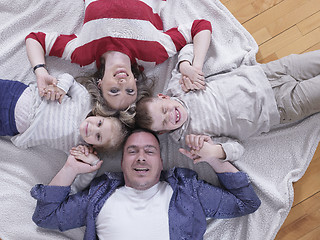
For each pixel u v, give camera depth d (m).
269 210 1.52
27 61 1.57
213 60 1.58
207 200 1.42
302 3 1.63
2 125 1.43
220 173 1.45
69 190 1.41
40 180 1.54
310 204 1.55
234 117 1.42
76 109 1.45
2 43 1.57
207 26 1.51
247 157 1.57
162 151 1.58
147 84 1.57
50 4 1.59
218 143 1.44
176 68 1.53
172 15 1.62
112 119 1.41
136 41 1.43
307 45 1.62
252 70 1.45
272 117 1.45
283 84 1.43
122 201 1.38
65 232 1.50
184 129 1.46
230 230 1.53
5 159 1.53
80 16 1.60
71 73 1.58
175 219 1.36
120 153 1.54
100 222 1.37
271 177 1.56
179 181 1.46
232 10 1.65
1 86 1.42
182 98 1.48
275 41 1.63
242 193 1.42
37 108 1.43
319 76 1.43
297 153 1.56
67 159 1.47
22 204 1.50
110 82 1.35
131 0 1.43
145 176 1.35
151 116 1.39
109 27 1.40
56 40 1.49
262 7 1.64
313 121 1.54
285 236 1.55
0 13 1.59
